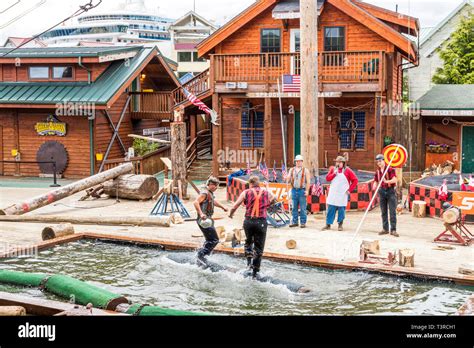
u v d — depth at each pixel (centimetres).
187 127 3259
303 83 1711
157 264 1200
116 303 891
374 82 2122
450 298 968
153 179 2030
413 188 1767
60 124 2650
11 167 2741
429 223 1581
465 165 2609
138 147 2861
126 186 2008
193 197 2048
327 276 1098
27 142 2706
